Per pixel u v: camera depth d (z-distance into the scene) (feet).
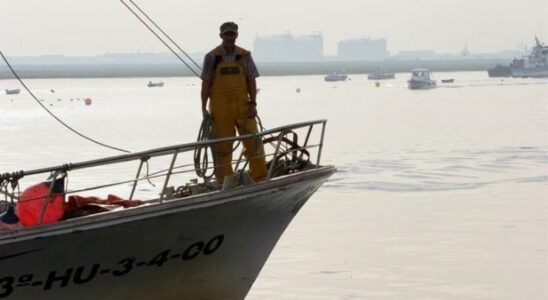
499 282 65.62
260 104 369.71
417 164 138.21
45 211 46.60
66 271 46.98
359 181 119.03
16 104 416.05
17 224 46.34
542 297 61.93
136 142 191.93
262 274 68.80
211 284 51.70
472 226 86.69
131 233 46.88
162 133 218.59
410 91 499.10
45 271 46.47
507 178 120.47
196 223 48.34
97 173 125.18
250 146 50.67
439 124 231.71
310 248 77.77
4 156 161.07
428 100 383.65
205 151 50.16
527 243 78.54
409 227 86.69
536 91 452.76
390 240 80.64
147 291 49.96
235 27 50.19
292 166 52.54
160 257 48.85
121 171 127.44
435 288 64.39
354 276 67.97
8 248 44.70
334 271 69.72
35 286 46.80
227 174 51.11
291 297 62.64
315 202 101.91
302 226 87.76
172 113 316.19
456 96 417.69
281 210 51.47
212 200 47.78
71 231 45.34
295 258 74.13
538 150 158.10
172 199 49.39
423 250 76.54
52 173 51.83
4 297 46.57
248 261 52.31
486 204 99.55
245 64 50.80
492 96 407.85
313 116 278.05
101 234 46.16
